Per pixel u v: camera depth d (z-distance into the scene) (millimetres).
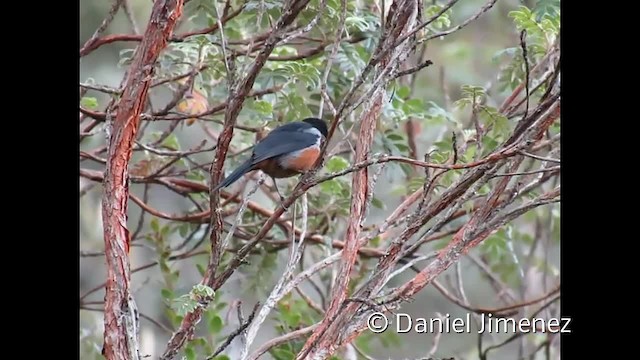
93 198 16578
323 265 8594
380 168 8391
